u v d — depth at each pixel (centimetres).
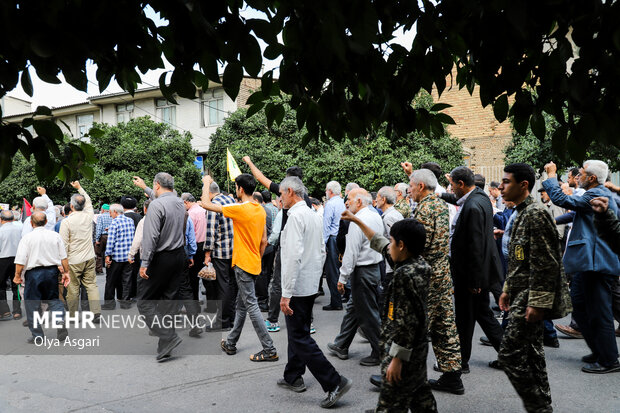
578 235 442
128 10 183
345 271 460
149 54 213
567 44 202
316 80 229
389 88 238
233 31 190
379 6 191
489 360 496
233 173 682
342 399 404
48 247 609
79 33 178
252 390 431
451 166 1540
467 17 204
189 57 202
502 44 200
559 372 449
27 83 195
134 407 399
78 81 184
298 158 1579
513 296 317
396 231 277
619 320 539
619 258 429
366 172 1473
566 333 569
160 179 548
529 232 304
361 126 249
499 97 247
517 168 319
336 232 758
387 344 282
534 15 187
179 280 536
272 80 234
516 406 379
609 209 398
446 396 401
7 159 203
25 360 535
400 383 273
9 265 776
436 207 409
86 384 456
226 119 1784
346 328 509
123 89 229
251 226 514
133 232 828
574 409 370
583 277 448
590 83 202
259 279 773
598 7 181
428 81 242
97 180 1772
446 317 404
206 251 671
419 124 269
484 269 422
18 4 165
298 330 392
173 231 529
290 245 392
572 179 651
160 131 1997
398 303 268
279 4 212
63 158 240
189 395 423
